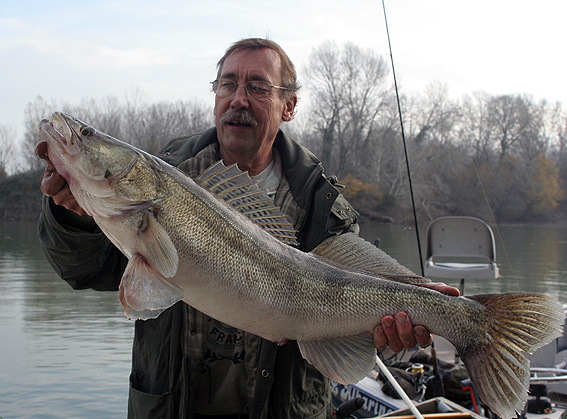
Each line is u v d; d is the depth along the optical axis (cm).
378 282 263
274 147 316
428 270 544
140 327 280
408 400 339
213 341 274
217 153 311
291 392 273
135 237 233
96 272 273
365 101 2950
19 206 3419
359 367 259
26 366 746
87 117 3891
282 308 250
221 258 240
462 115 3322
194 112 3903
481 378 252
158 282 232
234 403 280
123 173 232
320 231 291
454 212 2762
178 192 239
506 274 1424
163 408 268
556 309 246
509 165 3291
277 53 305
